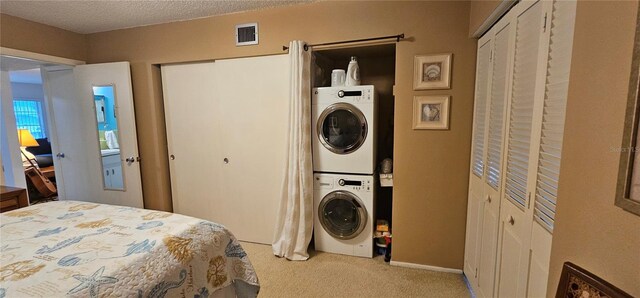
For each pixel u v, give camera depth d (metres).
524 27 1.27
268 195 2.78
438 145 2.18
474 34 1.93
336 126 2.51
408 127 2.22
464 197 2.18
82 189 3.27
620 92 0.64
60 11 2.45
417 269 2.34
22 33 2.58
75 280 0.97
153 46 2.85
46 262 1.08
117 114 2.98
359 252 2.55
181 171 3.08
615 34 0.66
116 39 2.95
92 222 1.50
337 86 2.43
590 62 0.75
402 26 2.15
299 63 2.36
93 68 2.96
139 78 2.95
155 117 2.96
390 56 2.89
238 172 2.84
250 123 2.72
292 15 2.42
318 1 2.32
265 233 2.86
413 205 2.30
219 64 2.71
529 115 1.21
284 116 2.61
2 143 2.99
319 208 2.58
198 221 1.51
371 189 2.44
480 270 1.84
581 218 0.78
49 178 4.64
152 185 3.10
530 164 1.18
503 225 1.48
